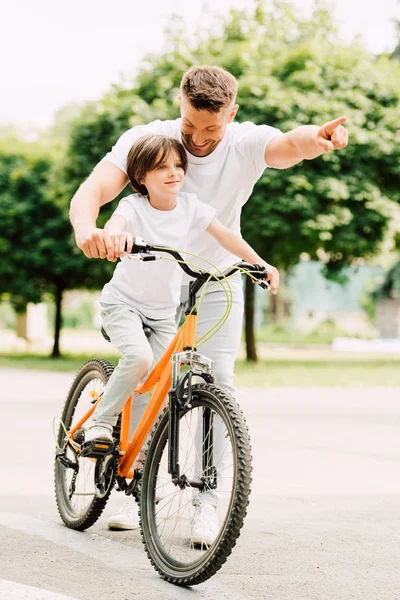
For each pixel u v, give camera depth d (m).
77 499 4.56
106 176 4.13
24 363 21.97
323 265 25.94
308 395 13.07
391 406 11.41
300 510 5.14
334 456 7.25
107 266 26.25
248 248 4.14
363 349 34.34
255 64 21.78
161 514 3.89
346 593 3.54
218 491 3.70
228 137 4.37
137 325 4.07
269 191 20.19
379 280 45.19
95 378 4.56
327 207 20.48
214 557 3.46
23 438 8.11
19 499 5.32
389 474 6.45
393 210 20.84
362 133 20.61
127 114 21.58
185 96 4.03
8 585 3.44
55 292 27.94
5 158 28.80
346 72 21.64
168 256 4.02
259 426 9.16
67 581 3.59
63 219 27.11
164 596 3.44
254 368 19.80
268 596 3.48
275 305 48.19
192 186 4.34
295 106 20.39
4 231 27.58
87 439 4.09
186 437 3.78
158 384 3.96
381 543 4.38
